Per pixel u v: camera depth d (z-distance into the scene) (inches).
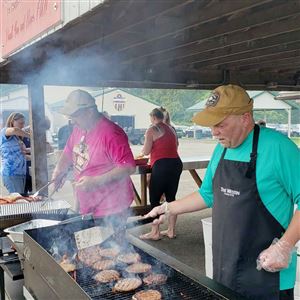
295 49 135.4
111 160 96.1
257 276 59.9
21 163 191.6
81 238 78.3
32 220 97.9
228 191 62.8
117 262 74.0
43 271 66.4
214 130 61.9
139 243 81.1
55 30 64.1
